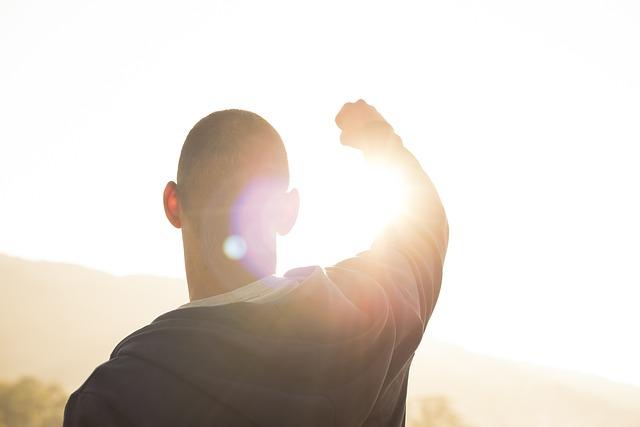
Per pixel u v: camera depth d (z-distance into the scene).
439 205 1.49
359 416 1.21
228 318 1.14
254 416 1.09
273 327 1.15
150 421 1.02
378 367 1.23
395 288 1.32
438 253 1.44
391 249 1.39
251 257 1.25
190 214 1.27
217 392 1.06
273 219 1.30
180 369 1.07
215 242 1.25
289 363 1.13
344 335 1.20
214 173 1.26
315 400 1.14
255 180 1.27
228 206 1.25
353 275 1.32
